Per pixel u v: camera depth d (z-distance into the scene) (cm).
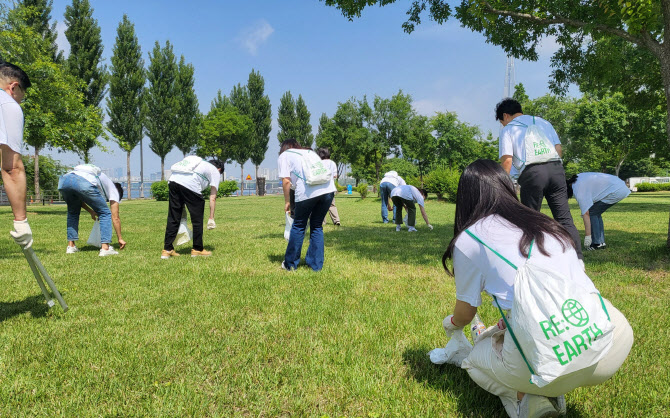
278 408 188
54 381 211
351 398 197
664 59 525
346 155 4694
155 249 641
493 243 162
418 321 299
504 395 175
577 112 3600
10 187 274
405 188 880
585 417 182
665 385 205
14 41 1672
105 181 626
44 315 315
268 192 6425
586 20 589
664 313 315
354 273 460
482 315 311
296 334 274
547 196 456
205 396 198
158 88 4281
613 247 627
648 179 5775
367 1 716
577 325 134
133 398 196
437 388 206
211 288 393
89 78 3475
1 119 262
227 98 5428
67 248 615
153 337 269
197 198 563
